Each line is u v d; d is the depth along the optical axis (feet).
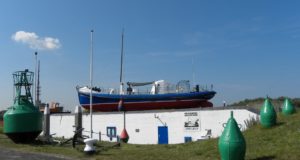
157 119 115.75
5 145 71.00
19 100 76.59
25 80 77.92
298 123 56.29
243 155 41.78
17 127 73.77
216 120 104.01
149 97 172.96
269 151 46.47
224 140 41.81
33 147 66.44
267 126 58.49
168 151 55.57
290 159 41.98
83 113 133.28
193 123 108.06
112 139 124.36
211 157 47.93
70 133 137.49
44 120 87.86
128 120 122.01
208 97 173.17
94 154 55.21
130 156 52.65
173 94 171.94
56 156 54.44
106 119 127.34
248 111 97.91
